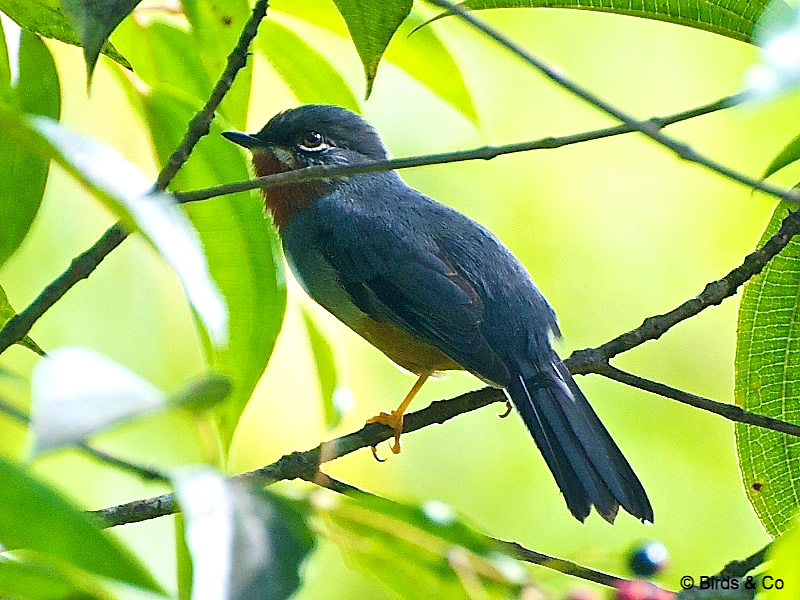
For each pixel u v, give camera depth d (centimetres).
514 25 1472
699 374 1356
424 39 881
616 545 1220
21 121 358
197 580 325
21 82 761
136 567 344
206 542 332
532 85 1456
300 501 445
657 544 589
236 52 626
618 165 1448
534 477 1270
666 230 1423
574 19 1480
